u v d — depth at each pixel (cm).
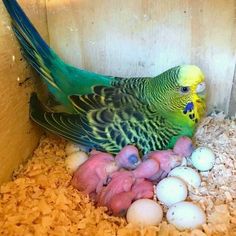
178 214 14
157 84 16
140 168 15
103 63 19
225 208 15
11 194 15
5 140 15
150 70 19
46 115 16
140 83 17
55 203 15
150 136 16
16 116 16
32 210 14
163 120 16
